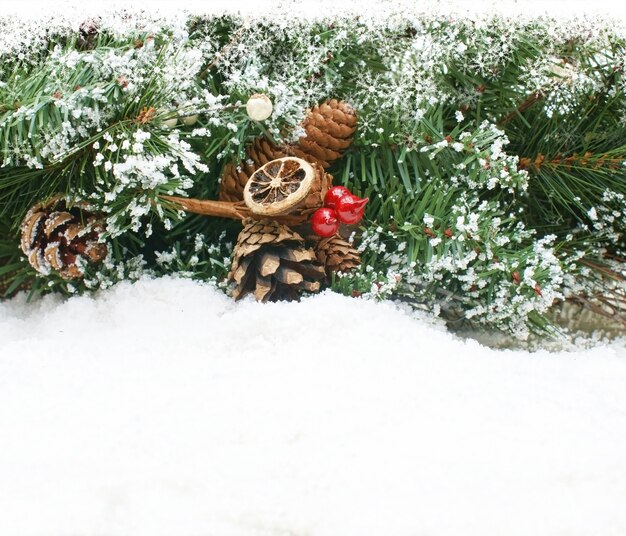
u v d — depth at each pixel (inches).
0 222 34.9
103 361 28.4
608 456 24.1
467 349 29.7
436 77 35.3
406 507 22.0
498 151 32.6
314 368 27.4
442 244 32.5
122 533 21.2
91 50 32.5
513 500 22.4
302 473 23.0
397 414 25.4
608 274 37.2
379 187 35.4
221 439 24.2
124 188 31.0
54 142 29.1
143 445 23.8
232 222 35.6
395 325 30.3
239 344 29.4
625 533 21.7
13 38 32.2
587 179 36.9
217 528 21.4
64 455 23.3
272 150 33.6
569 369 29.1
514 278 31.9
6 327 32.2
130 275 33.6
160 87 30.4
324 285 33.4
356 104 34.8
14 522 21.1
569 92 36.0
